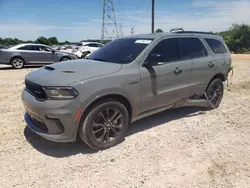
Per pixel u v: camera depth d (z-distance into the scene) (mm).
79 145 3719
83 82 3215
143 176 2994
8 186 2752
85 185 2809
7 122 4562
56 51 14438
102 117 3492
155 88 4094
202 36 5262
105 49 4672
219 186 2844
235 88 8125
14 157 3340
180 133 4223
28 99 3443
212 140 4012
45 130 3420
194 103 5059
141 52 4008
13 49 13156
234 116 5191
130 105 3791
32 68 13781
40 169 3086
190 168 3189
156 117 4988
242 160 3420
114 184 2838
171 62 4371
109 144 3625
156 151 3588
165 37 4402
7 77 9945
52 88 3135
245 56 27344
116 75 3533
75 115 3180
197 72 4883
